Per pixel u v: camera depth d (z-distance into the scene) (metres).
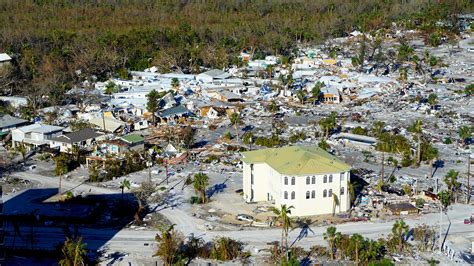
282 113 184.88
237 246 95.88
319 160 109.00
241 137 160.12
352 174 129.00
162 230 98.56
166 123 176.38
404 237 98.50
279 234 101.00
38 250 96.94
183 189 123.00
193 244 95.81
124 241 99.88
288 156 111.69
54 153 148.00
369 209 110.38
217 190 122.00
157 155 144.38
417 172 131.12
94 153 144.25
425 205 112.25
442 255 93.31
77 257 88.19
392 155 142.50
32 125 160.50
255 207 112.56
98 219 109.44
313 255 93.50
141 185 121.56
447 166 134.75
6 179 131.75
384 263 83.69
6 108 187.62
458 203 113.56
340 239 94.25
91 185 127.50
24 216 109.81
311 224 104.25
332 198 108.19
